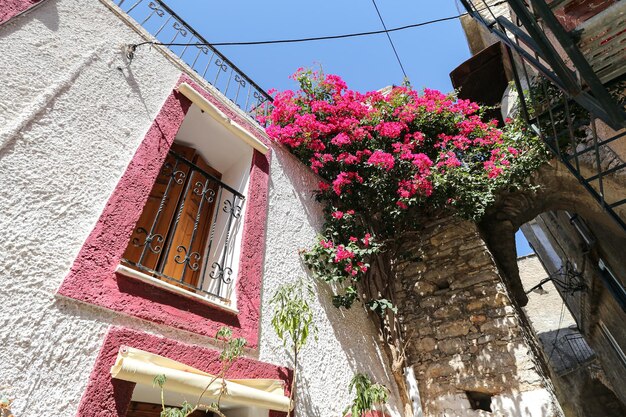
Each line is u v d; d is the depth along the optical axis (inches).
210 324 91.7
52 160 80.1
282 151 169.9
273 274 123.6
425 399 158.7
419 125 206.1
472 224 190.2
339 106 192.7
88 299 71.0
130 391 69.4
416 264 197.2
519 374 141.5
